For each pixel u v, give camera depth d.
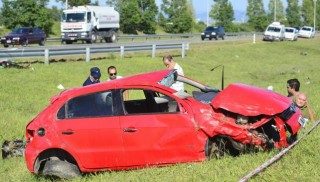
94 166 6.71
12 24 57.00
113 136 6.67
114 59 27.45
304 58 42.66
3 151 8.83
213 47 40.97
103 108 6.80
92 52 26.02
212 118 6.64
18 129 10.83
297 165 6.06
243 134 6.57
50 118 6.79
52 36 59.22
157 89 6.88
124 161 6.68
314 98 13.53
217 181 5.68
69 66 23.47
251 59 38.34
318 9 129.38
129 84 6.89
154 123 6.66
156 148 6.63
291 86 8.98
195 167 6.32
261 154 6.65
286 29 60.03
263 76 28.28
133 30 73.69
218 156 6.80
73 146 6.68
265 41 54.91
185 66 29.83
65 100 6.84
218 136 6.79
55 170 6.79
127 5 72.12
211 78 25.66
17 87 17.44
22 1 56.69
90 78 9.69
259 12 102.75
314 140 7.27
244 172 5.93
